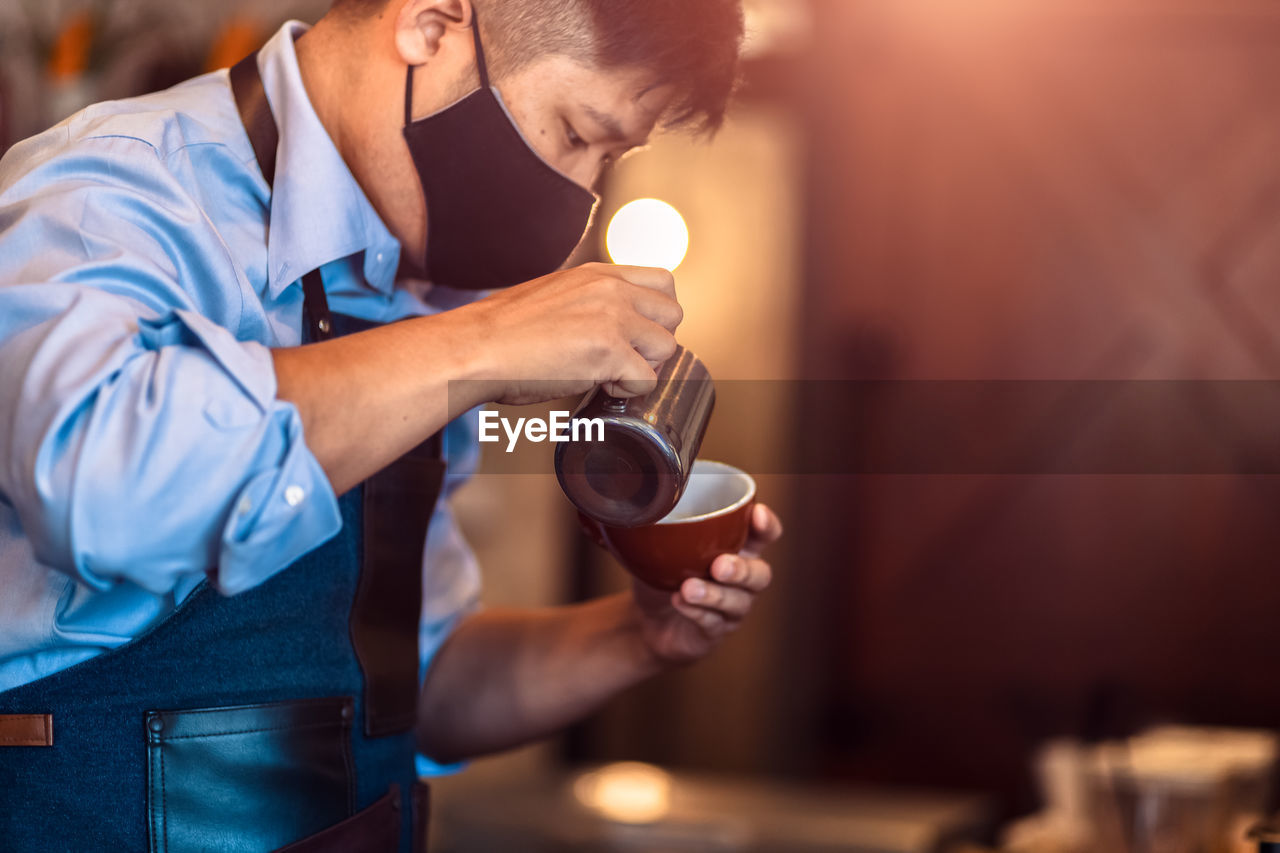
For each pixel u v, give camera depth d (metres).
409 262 1.25
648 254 3.55
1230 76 3.22
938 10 3.40
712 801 2.05
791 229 3.61
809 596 3.52
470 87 1.15
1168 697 3.25
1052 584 3.35
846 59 3.47
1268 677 3.19
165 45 2.48
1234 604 3.22
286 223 1.16
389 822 1.22
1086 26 3.31
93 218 1.04
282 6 2.54
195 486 0.93
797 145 3.57
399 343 0.99
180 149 1.14
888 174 3.46
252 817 1.11
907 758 3.44
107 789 1.08
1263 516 3.21
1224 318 3.24
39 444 0.92
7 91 2.34
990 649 3.40
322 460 0.97
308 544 0.98
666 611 1.34
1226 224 3.23
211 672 1.11
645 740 3.64
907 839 1.81
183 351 0.95
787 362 3.61
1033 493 3.37
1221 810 1.45
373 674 1.21
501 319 1.02
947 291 3.43
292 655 1.15
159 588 0.96
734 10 1.18
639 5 1.12
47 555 0.94
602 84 1.14
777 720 3.54
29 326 0.96
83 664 1.08
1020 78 3.36
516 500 3.44
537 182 1.17
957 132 3.41
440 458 1.30
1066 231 3.34
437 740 1.46
